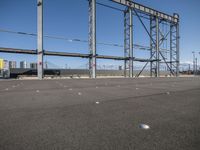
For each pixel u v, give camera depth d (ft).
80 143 11.18
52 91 40.27
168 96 31.91
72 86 54.85
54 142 11.36
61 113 18.98
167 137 12.14
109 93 36.29
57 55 118.83
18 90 42.55
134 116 17.74
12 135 12.66
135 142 11.29
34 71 159.02
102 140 11.64
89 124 15.16
